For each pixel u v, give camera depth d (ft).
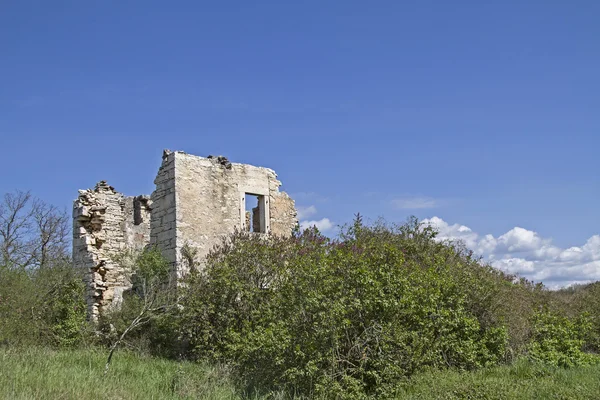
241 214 69.97
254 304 53.52
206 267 56.90
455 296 49.62
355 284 41.60
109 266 67.36
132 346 55.47
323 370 38.24
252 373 42.75
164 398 35.12
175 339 57.06
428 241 60.23
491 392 36.50
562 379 41.42
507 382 39.45
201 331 54.13
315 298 39.65
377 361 39.60
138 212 77.10
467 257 60.90
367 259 43.55
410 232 61.05
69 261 65.41
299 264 44.62
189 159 65.98
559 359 52.85
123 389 35.70
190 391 37.42
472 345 48.37
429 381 39.70
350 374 39.78
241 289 53.62
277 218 74.49
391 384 39.17
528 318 58.85
